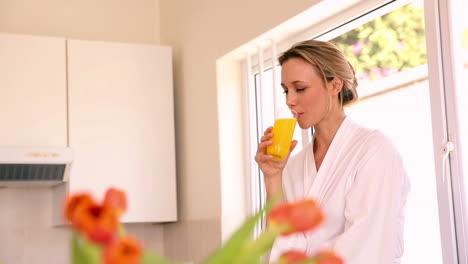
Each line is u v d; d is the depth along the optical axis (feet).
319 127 6.73
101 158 11.13
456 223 6.89
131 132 11.37
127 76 11.46
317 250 6.24
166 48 11.75
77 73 11.15
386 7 7.97
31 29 11.89
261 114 9.73
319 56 6.51
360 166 6.20
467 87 6.89
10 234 11.45
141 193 11.32
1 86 10.67
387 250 5.90
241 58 10.62
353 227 5.87
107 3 12.49
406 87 7.79
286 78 6.61
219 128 10.55
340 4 8.28
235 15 10.03
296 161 7.07
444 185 6.97
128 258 1.52
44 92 10.91
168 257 12.29
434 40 7.13
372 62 8.38
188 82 11.62
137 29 12.64
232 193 10.53
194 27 11.35
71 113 11.03
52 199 11.73
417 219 7.49
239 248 1.86
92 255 1.69
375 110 8.32
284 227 1.85
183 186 11.78
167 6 12.48
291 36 9.52
